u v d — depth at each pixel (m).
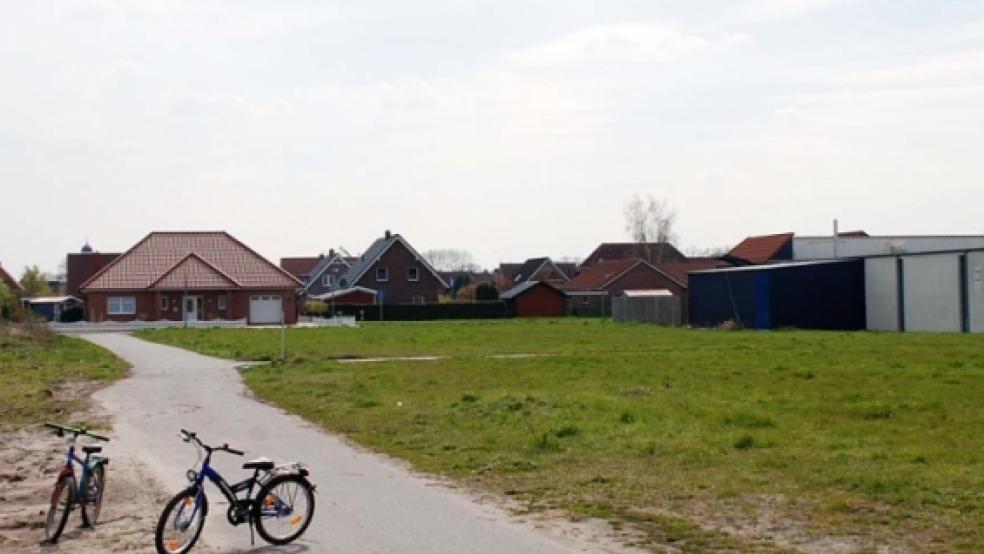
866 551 9.45
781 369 28.69
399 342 49.50
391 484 13.46
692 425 17.55
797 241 77.50
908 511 10.93
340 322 79.75
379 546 10.12
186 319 76.88
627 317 74.50
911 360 30.78
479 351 41.34
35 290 116.38
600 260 122.06
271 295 82.44
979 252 49.09
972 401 20.19
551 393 23.06
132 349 46.47
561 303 96.38
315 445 17.11
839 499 11.61
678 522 10.80
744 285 61.12
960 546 9.52
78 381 30.30
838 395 21.61
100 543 10.52
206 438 18.14
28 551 10.26
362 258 116.69
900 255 54.53
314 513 11.44
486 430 17.97
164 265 83.12
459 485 13.34
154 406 23.45
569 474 13.77
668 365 30.98
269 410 22.45
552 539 10.28
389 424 19.30
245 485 10.38
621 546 9.92
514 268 157.25
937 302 51.94
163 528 9.87
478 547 10.00
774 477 13.03
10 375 32.25
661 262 118.31
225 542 10.41
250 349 44.72
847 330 57.12
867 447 14.98
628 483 13.02
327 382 27.97
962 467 13.16
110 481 13.98
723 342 44.25
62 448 17.44
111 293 80.31
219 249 85.50
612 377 27.31
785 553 9.47
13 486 14.01
